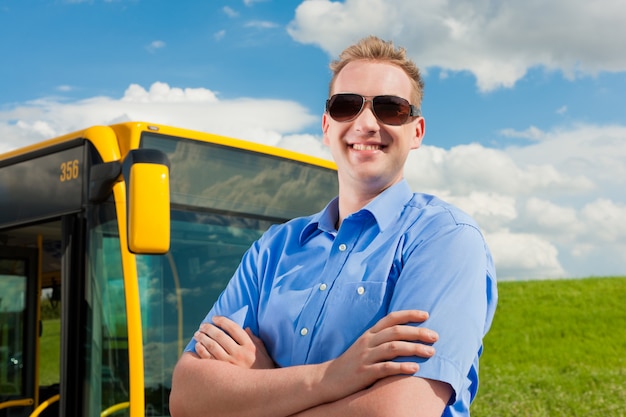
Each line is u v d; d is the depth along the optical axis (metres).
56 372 5.15
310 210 5.06
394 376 1.64
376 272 1.83
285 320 1.93
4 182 4.95
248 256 2.17
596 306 28.19
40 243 5.28
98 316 4.06
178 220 4.37
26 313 5.19
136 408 3.87
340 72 2.04
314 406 1.73
